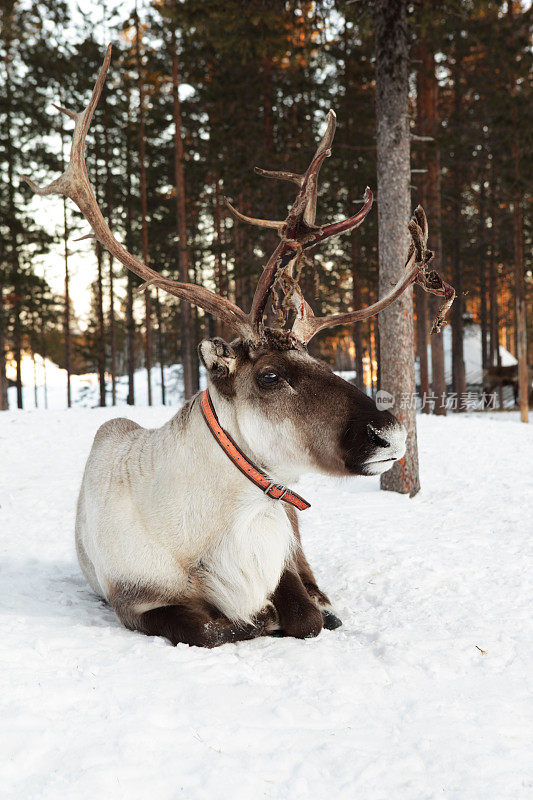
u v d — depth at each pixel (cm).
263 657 325
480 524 682
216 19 1284
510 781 216
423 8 1020
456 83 2598
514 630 374
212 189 3059
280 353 333
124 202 3141
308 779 215
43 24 3100
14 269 3269
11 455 1273
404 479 881
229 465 348
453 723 258
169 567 361
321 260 2377
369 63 2167
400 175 878
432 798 207
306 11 1236
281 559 362
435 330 358
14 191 3158
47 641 325
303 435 324
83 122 354
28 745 227
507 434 1442
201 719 250
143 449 394
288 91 2309
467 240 3133
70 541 660
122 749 225
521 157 2152
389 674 310
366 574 511
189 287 347
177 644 339
